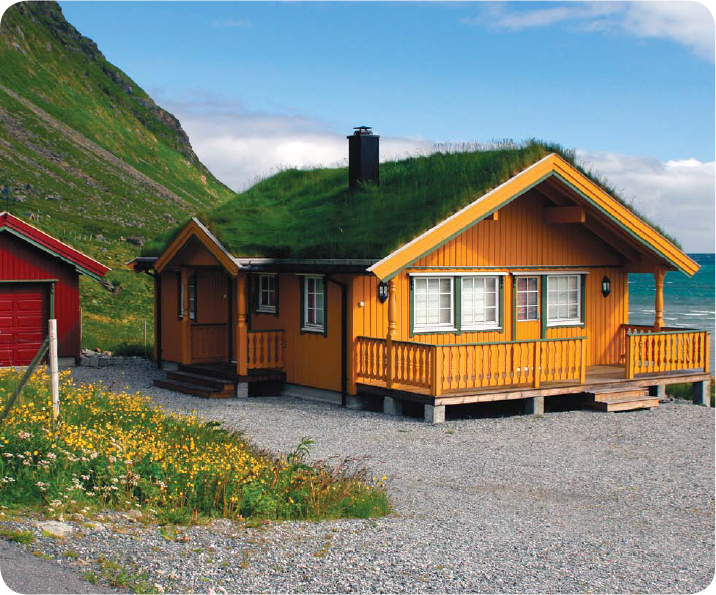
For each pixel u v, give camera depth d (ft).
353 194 67.72
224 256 60.59
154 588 22.72
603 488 38.55
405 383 53.42
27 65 513.45
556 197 63.67
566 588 25.32
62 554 24.32
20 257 74.28
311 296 61.21
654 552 29.48
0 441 31.01
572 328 66.95
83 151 431.43
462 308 61.26
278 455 41.81
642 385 60.18
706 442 48.49
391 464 41.73
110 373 73.05
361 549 27.76
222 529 28.53
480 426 51.19
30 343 75.00
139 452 33.60
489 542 29.68
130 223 315.99
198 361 68.64
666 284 436.76
